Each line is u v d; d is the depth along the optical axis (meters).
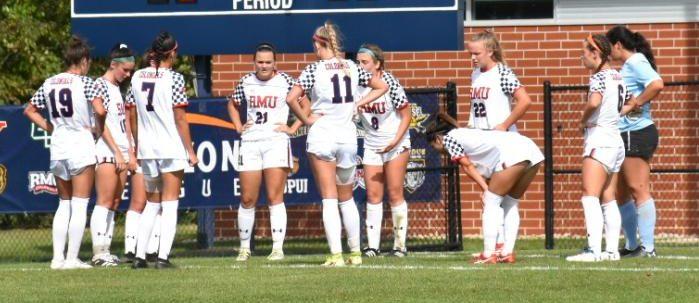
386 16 50.31
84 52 39.97
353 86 38.69
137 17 51.12
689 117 58.09
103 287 33.31
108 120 43.25
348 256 44.47
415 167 50.34
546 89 51.47
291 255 48.97
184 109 38.00
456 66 59.25
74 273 37.22
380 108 44.88
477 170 38.03
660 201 58.25
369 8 50.44
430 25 50.19
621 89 39.00
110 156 42.41
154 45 37.97
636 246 43.47
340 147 38.59
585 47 39.19
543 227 58.84
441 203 57.75
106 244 43.47
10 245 65.00
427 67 59.38
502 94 38.72
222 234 59.47
